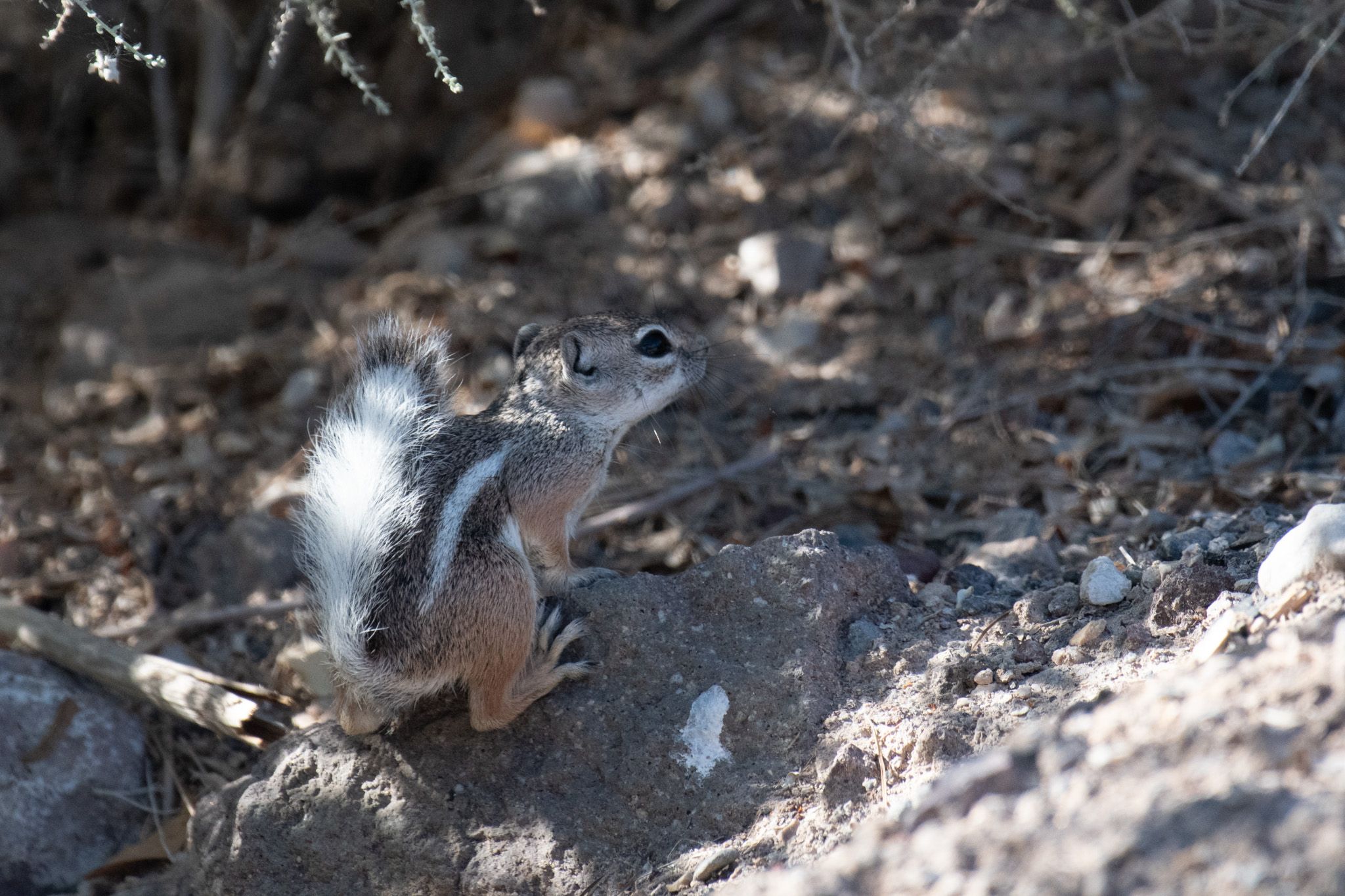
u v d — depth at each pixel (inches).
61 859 340.5
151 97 674.8
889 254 518.6
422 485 291.9
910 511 412.5
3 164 662.5
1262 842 186.4
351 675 278.8
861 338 490.6
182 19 636.1
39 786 343.3
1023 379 453.4
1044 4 569.9
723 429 463.5
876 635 310.0
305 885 299.0
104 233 638.5
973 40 513.7
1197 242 480.1
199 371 525.7
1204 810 195.2
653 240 543.8
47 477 487.5
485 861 288.0
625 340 328.5
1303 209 474.6
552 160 587.2
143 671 353.7
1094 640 289.6
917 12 460.4
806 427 459.5
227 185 622.5
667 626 305.7
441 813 294.7
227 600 422.6
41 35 615.5
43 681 357.7
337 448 291.1
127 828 349.4
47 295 595.5
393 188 624.7
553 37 653.3
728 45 628.7
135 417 512.7
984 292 494.9
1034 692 278.4
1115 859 191.8
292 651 376.2
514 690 294.7
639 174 571.2
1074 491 405.4
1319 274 459.2
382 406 297.3
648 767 289.7
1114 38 446.0
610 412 326.0
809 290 511.5
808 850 263.1
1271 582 269.7
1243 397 420.8
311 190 623.2
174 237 630.5
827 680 297.0
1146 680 261.9
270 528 431.2
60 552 444.8
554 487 312.3
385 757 301.0
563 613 311.0
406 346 311.3
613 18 657.6
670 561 410.3
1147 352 450.6
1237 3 454.0
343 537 280.8
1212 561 312.3
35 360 563.2
